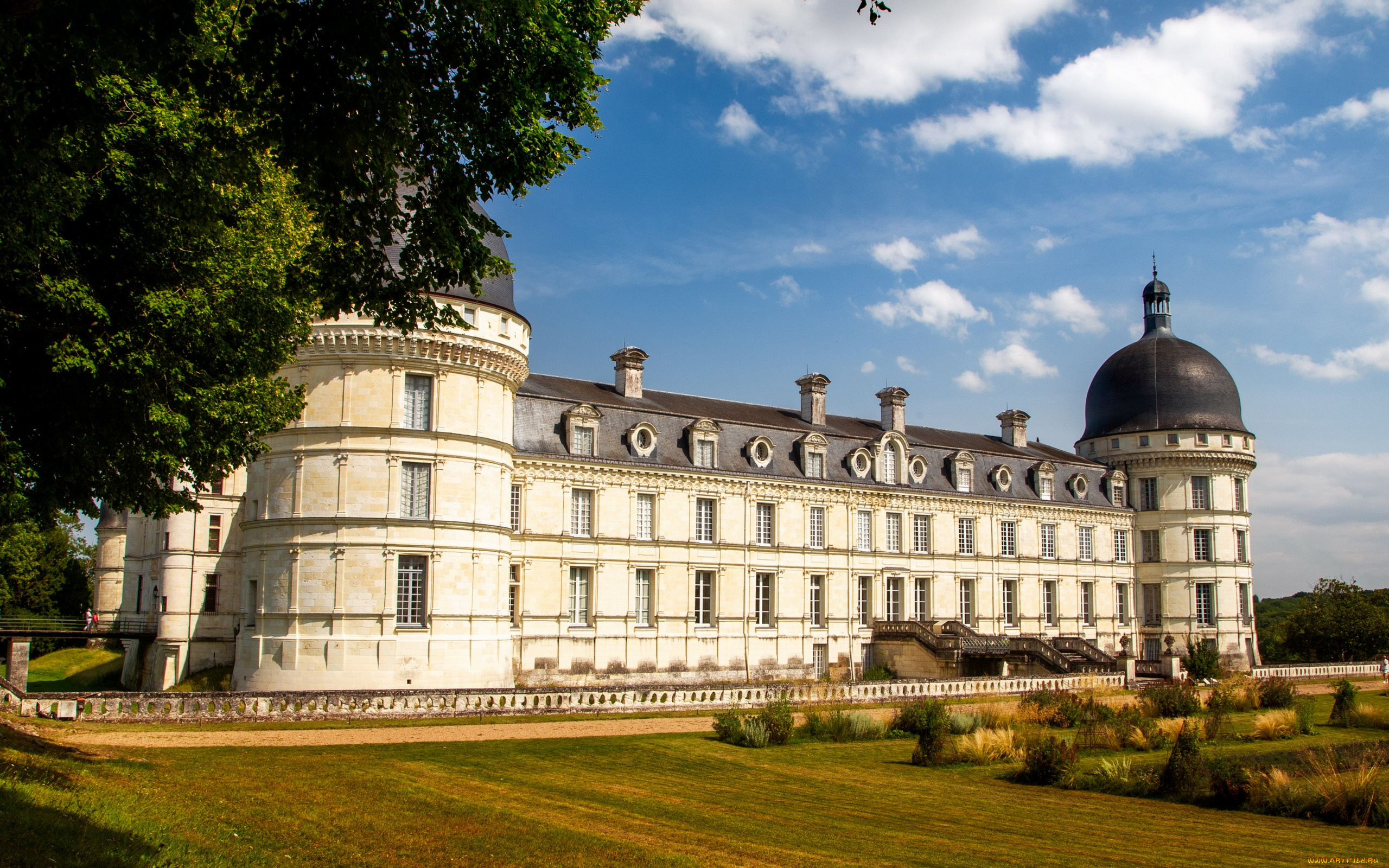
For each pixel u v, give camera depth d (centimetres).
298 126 1480
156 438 2289
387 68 1467
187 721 3269
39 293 1925
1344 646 8088
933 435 7394
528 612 5122
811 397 6638
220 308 2316
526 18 1550
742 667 5812
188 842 1480
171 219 2109
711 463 5884
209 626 5247
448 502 4328
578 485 5366
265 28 1408
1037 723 3853
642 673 5450
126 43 1301
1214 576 7719
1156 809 2339
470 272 1761
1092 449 8219
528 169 1711
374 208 1692
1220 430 7812
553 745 3003
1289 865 1781
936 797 2459
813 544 6241
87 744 2519
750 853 1741
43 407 2158
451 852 1600
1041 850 1872
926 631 6138
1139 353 8131
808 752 3170
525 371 4775
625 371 5975
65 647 8231
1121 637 7538
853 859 1734
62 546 8594
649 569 5578
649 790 2378
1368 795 2208
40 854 1260
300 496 4216
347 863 1498
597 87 1753
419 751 2747
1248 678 5978
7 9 1121
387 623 4153
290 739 2934
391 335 4216
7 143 1427
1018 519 7244
